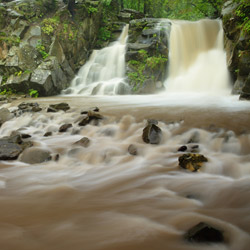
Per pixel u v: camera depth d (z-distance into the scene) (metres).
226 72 12.46
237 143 4.57
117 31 20.88
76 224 2.30
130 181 3.46
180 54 15.23
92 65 17.20
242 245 1.94
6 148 4.88
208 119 5.84
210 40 14.59
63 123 7.16
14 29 16.00
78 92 15.59
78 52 17.73
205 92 12.75
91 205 2.74
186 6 23.31
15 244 1.96
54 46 15.78
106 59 17.42
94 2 19.61
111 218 2.42
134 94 13.80
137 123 6.24
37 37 15.90
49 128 6.84
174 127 5.70
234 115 6.00
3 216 2.49
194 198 2.89
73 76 16.81
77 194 3.08
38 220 2.39
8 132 7.14
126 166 4.11
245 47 10.11
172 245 1.93
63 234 2.12
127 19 22.56
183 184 3.25
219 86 12.70
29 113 8.40
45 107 9.17
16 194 3.11
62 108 8.62
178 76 14.89
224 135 4.92
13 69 14.43
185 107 7.63
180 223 2.29
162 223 2.29
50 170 4.11
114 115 7.04
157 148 4.78
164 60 14.64
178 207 2.64
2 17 16.19
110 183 3.43
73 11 17.83
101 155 4.61
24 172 4.01
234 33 11.29
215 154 4.38
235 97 9.48
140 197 2.93
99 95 14.20
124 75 15.19
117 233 2.12
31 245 1.95
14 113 8.64
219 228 2.11
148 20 16.67
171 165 3.98
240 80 10.12
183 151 4.60
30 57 14.92
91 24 18.95
